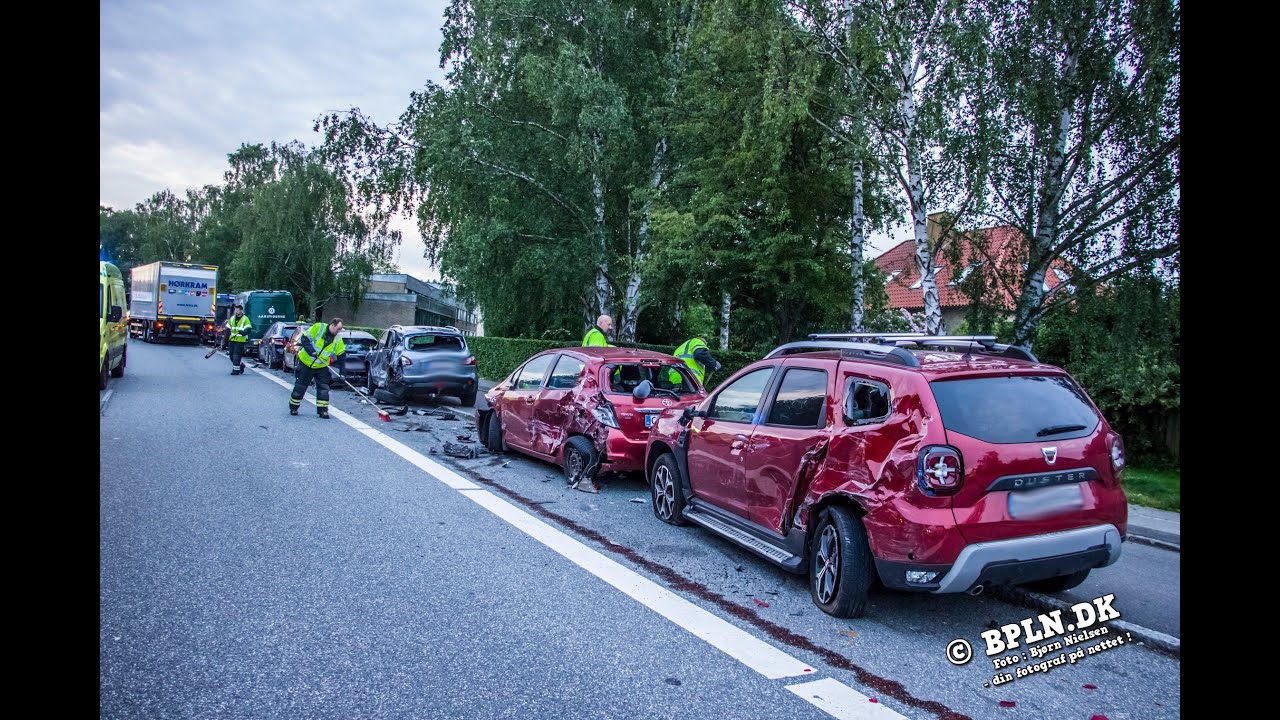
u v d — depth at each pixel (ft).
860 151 41.47
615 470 26.32
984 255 39.73
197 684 11.19
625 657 12.78
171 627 13.23
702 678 12.09
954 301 54.24
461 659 12.44
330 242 161.38
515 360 72.79
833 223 56.13
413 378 48.70
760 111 45.21
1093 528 13.87
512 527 20.97
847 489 14.60
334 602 14.78
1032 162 35.76
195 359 87.45
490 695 11.23
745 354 53.88
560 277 64.75
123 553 17.16
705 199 51.29
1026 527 13.38
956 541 13.07
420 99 75.87
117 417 37.76
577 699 11.21
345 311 180.86
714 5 45.47
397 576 16.46
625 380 26.71
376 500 23.41
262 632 13.20
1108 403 36.06
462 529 20.54
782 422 17.24
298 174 162.20
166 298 115.85
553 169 66.03
